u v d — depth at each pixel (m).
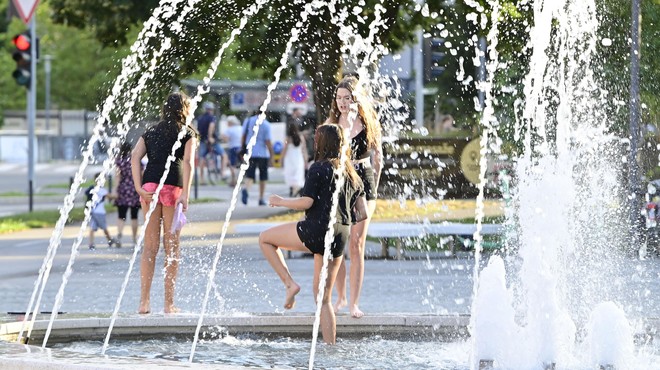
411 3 55.09
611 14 47.97
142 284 25.31
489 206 56.25
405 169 59.88
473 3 28.17
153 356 19.89
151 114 34.97
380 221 49.66
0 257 44.44
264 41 48.56
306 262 42.03
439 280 36.62
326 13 46.75
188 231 42.59
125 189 47.53
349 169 22.45
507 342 18.31
